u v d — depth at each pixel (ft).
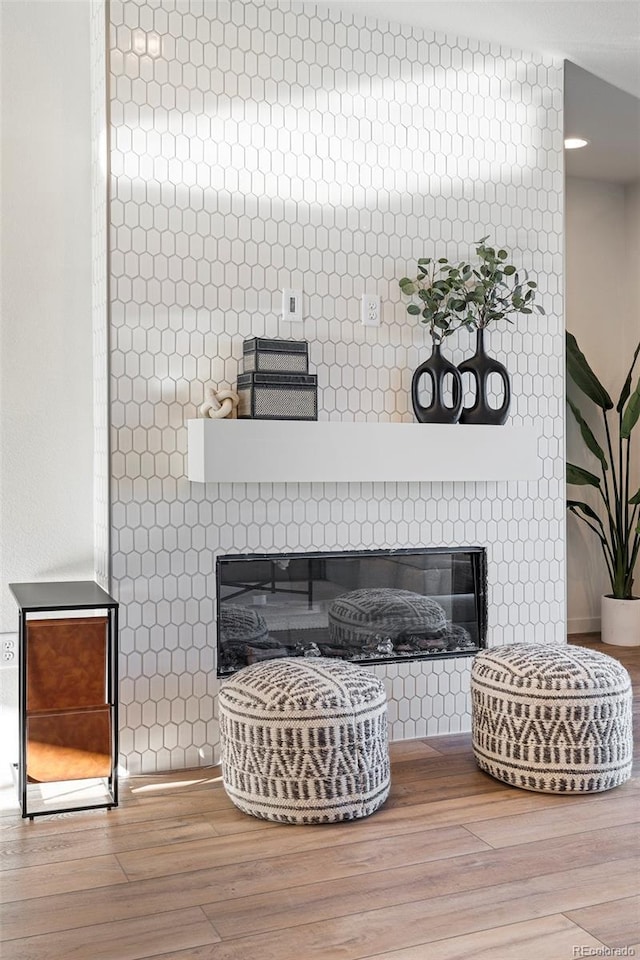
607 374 19.11
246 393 10.52
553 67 12.60
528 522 12.53
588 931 6.94
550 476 12.65
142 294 10.44
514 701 9.77
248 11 10.88
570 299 18.65
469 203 12.11
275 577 11.21
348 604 11.60
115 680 9.56
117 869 8.00
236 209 10.88
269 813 9.00
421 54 11.80
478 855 8.24
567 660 9.96
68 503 11.21
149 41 10.42
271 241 11.07
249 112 10.92
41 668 9.38
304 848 8.41
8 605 10.94
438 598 12.07
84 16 11.16
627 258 19.13
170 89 10.53
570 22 11.44
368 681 9.41
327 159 11.34
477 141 12.15
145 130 10.43
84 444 11.26
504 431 11.63
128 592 10.44
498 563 12.36
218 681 10.87
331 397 11.41
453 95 11.99
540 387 12.55
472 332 12.16
